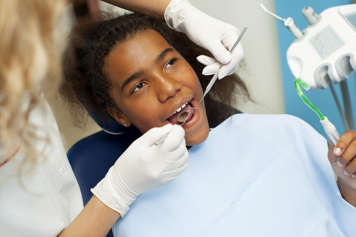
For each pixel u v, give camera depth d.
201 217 1.03
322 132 1.67
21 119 0.61
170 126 0.91
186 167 0.97
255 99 1.72
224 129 1.11
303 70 0.86
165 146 0.88
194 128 1.02
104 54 0.99
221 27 1.09
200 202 1.04
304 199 1.06
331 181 1.07
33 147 0.67
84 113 1.32
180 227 1.02
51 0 0.53
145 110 0.98
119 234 1.02
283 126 1.12
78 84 1.13
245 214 1.03
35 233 0.85
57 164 0.89
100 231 0.91
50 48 0.55
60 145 0.92
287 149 1.10
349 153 0.87
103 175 1.16
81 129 1.43
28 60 0.52
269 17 1.68
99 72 1.02
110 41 0.98
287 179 1.07
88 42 1.03
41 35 0.54
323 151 1.10
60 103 1.36
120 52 0.96
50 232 0.86
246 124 1.13
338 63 0.83
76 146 1.21
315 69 0.85
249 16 1.70
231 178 1.07
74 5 1.08
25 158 0.71
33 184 0.82
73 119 1.35
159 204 1.03
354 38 0.82
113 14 1.19
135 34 0.97
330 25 0.85
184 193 1.04
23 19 0.51
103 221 0.91
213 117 1.27
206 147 1.09
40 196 0.84
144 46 0.96
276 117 1.14
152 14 1.09
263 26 1.69
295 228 1.04
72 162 1.20
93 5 1.14
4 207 0.80
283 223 1.04
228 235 1.02
